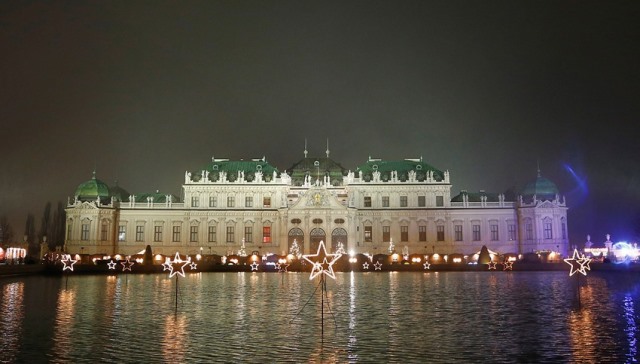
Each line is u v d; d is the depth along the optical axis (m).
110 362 31.88
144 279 100.62
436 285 82.62
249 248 179.50
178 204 183.00
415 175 184.62
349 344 36.50
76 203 175.25
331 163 196.75
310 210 173.00
